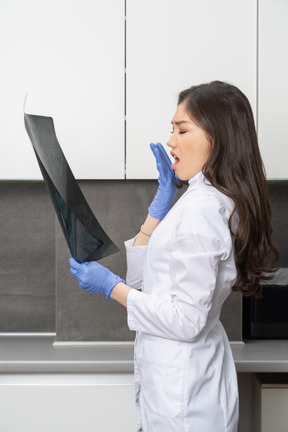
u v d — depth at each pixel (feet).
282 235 7.63
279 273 6.75
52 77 6.04
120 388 5.69
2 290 7.48
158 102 6.07
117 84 6.05
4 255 7.48
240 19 6.03
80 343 6.47
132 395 5.69
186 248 3.84
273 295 6.72
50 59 6.03
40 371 5.67
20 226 7.48
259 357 5.93
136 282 5.07
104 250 4.31
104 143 6.09
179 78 6.06
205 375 4.05
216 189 4.14
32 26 6.00
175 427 3.91
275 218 7.62
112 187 6.43
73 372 5.74
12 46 6.01
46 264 7.51
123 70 6.04
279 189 7.61
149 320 3.93
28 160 6.11
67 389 5.68
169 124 6.09
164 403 3.95
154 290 4.19
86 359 5.76
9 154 6.10
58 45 6.02
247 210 4.07
